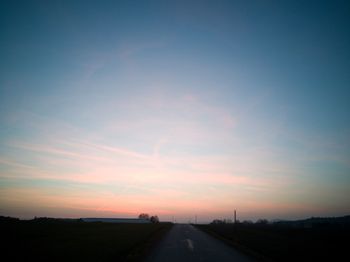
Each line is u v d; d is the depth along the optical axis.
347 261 17.69
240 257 18.41
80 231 48.25
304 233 45.22
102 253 20.23
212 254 19.80
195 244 27.05
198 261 16.66
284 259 17.98
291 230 53.19
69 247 23.91
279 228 62.34
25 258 17.78
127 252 21.16
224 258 17.92
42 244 26.31
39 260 17.06
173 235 40.69
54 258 17.86
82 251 21.30
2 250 21.48
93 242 28.50
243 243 28.22
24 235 37.28
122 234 41.56
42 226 57.88
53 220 83.75
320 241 31.41
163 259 17.44
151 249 22.81
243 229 58.84
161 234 43.12
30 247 23.75
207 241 30.52
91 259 17.52
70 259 17.48
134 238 34.00
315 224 69.88
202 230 57.88
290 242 29.73
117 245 25.62
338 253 21.20
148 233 44.75
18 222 62.66
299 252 21.41
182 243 28.02
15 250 21.59
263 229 58.16
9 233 38.59
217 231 51.72
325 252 21.73
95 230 52.25
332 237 37.31
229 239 33.81
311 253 20.97
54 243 27.31
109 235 39.28
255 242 29.39
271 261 16.97
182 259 17.41
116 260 17.30
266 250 22.45
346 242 30.30
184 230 56.84
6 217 67.12
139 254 19.70
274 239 33.62
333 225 66.44
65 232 45.06
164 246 25.14
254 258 18.06
